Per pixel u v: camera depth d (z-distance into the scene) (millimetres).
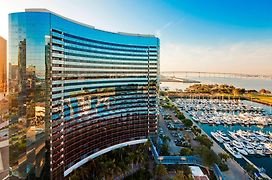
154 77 160000
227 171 115688
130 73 149375
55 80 97438
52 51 95188
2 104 190750
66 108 105438
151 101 159125
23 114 91875
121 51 144250
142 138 155875
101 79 131000
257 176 113188
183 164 119438
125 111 146875
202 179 101062
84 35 118750
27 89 91625
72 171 109062
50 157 94188
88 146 121562
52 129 95438
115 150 137375
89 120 122312
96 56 127562
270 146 157625
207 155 116312
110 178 107125
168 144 156375
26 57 91125
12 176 92438
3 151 135250
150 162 129500
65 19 104250
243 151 150750
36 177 90875
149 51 158125
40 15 91500
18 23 91188
